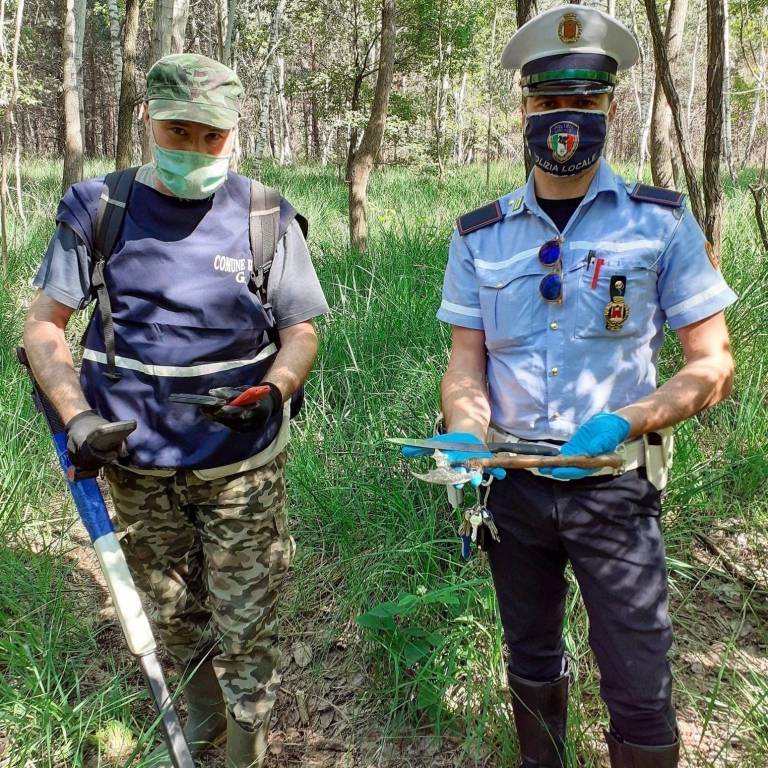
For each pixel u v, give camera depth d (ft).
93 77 99.25
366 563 10.00
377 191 43.65
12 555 10.37
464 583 8.49
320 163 82.53
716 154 12.17
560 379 5.76
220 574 6.89
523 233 5.93
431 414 12.06
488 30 72.08
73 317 19.84
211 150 6.16
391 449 11.43
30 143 104.27
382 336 15.78
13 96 24.14
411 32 55.11
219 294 6.48
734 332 13.50
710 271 5.59
